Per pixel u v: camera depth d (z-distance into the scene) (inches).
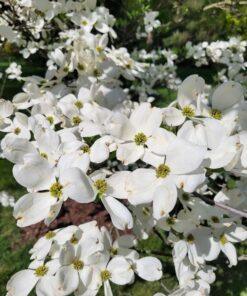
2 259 30.5
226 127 13.4
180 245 13.5
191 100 13.5
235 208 14.2
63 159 12.5
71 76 22.4
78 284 12.6
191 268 14.0
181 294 13.6
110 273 13.2
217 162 11.7
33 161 12.1
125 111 16.4
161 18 37.4
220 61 25.3
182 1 37.0
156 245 27.5
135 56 28.8
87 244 12.9
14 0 22.2
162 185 11.2
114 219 11.6
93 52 19.8
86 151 13.1
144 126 12.7
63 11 22.0
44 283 12.9
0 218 33.4
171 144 11.6
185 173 11.2
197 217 13.9
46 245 13.1
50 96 18.1
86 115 16.5
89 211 32.8
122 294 27.0
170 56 28.8
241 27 33.4
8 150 12.7
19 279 13.5
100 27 22.6
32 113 17.1
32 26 22.8
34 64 43.6
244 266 28.1
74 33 22.0
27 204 12.0
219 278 27.5
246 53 30.3
